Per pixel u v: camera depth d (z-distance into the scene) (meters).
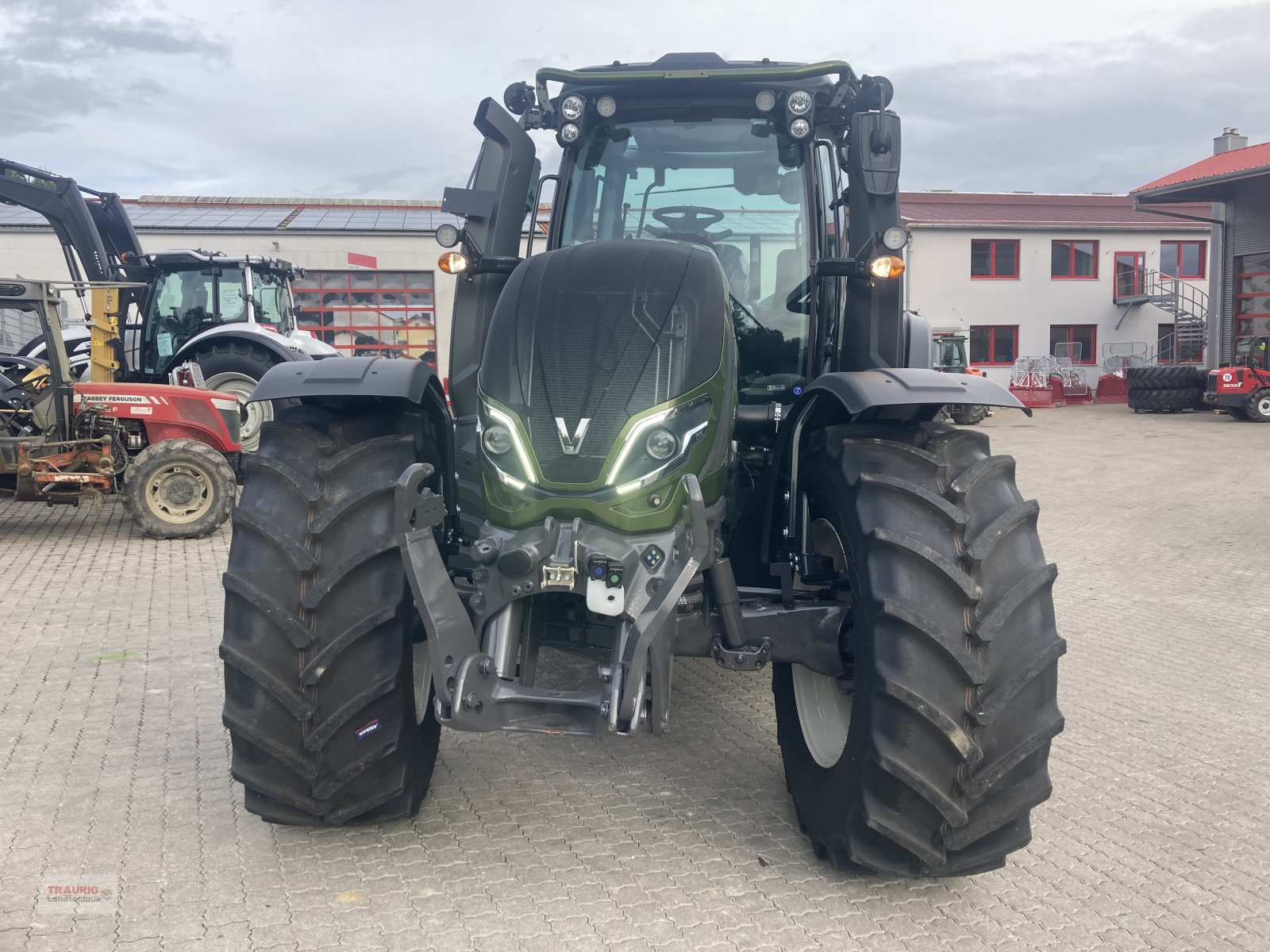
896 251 3.36
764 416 3.84
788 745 3.22
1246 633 5.75
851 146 3.64
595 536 2.76
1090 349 35.34
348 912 2.68
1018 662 2.67
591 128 4.00
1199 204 26.14
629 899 2.77
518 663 2.87
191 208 30.56
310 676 2.73
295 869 2.91
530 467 2.85
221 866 2.92
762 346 3.94
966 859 2.75
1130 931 2.68
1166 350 35.31
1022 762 2.69
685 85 3.85
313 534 2.77
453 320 3.64
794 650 2.99
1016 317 34.75
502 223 3.68
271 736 2.79
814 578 3.17
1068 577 7.29
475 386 3.59
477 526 3.02
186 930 2.59
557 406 2.88
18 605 5.99
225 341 11.46
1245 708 4.48
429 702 3.26
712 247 3.97
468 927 2.62
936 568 2.66
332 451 2.92
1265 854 3.13
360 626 2.76
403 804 3.04
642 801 3.41
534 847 3.07
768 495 3.43
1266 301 24.75
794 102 3.72
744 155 3.96
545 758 3.78
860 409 2.78
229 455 8.99
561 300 3.04
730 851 3.06
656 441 2.82
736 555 3.56
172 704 4.30
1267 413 21.94
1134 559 7.90
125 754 3.75
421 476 2.73
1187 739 4.09
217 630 5.45
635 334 2.95
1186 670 5.03
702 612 3.01
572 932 2.61
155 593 6.32
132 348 12.40
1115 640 5.60
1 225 24.94
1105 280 35.09
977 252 34.53
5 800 3.35
